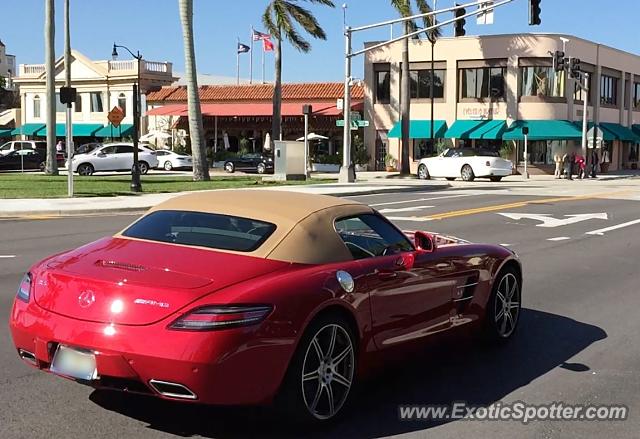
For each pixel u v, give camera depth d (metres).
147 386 4.09
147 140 58.94
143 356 4.00
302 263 4.70
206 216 5.16
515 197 24.91
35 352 4.39
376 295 4.98
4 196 22.02
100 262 4.60
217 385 4.02
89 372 4.14
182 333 3.99
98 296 4.23
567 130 47.09
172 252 4.71
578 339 6.94
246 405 4.21
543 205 21.45
